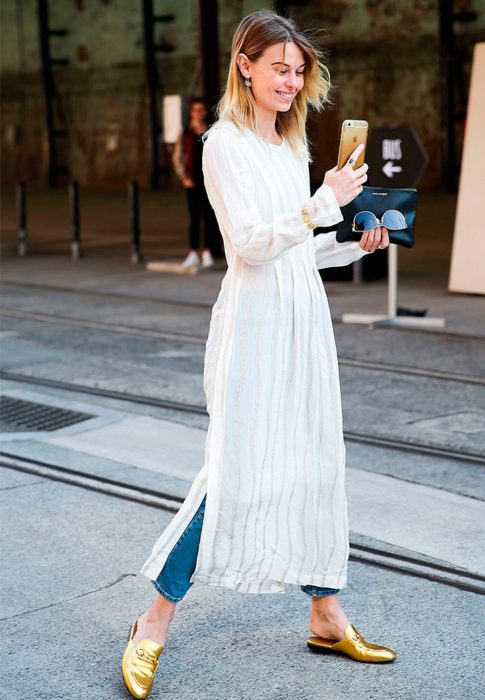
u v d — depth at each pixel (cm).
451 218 2077
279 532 349
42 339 954
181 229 2023
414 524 495
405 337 937
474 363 830
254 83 337
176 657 370
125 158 3419
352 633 367
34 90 3594
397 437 634
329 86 353
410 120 2791
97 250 1678
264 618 401
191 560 347
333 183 318
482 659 365
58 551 466
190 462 595
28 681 353
